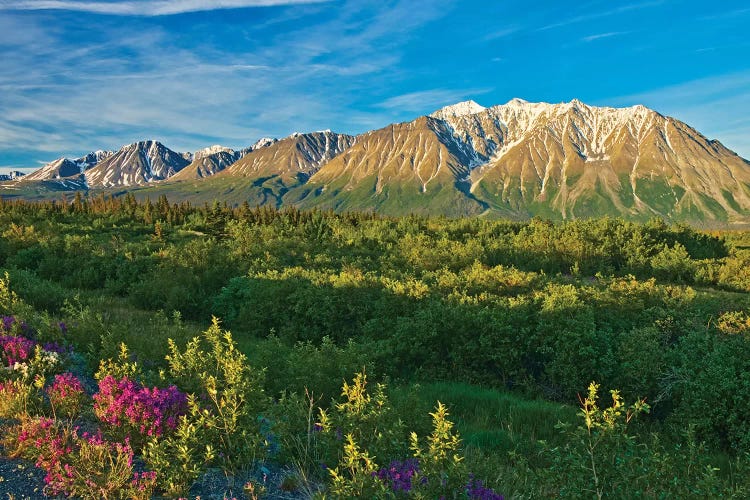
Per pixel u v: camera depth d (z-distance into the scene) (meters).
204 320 22.92
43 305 18.64
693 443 5.46
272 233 70.38
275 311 20.31
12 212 81.88
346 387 6.29
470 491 4.74
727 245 67.94
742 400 9.22
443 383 13.97
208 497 4.95
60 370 8.84
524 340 14.22
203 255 29.52
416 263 43.09
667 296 17.31
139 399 6.10
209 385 6.67
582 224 67.12
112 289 27.62
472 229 80.62
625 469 4.92
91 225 83.44
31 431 5.43
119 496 4.65
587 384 12.58
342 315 19.12
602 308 15.85
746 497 4.88
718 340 11.45
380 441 5.48
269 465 5.91
